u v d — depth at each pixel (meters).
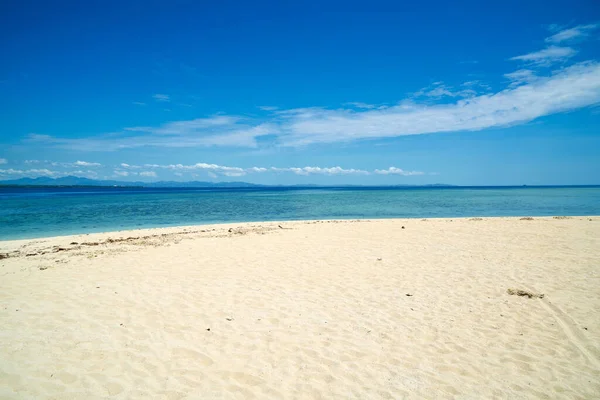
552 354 5.52
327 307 7.26
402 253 12.19
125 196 72.94
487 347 5.71
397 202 52.00
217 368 4.95
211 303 7.32
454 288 8.45
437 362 5.27
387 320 6.66
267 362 5.16
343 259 11.30
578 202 48.78
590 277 9.17
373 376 4.88
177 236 15.97
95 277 9.02
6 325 5.98
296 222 22.23
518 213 32.62
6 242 14.49
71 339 5.55
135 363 4.96
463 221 21.27
